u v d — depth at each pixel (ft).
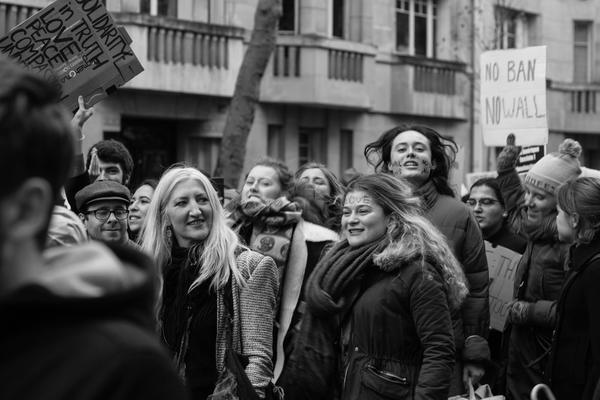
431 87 87.10
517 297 23.39
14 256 6.04
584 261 19.19
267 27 54.70
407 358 17.89
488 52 36.99
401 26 86.69
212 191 17.63
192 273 17.24
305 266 22.20
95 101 21.21
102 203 19.27
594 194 19.08
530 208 23.54
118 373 5.87
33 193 5.96
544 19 102.06
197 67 67.31
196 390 16.94
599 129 106.01
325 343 18.83
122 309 6.10
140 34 63.98
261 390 17.02
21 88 5.91
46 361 5.86
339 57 76.89
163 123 69.62
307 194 27.48
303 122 77.36
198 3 69.72
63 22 21.15
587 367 19.31
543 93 35.65
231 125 55.11
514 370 23.09
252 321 17.17
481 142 93.76
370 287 18.21
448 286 18.28
